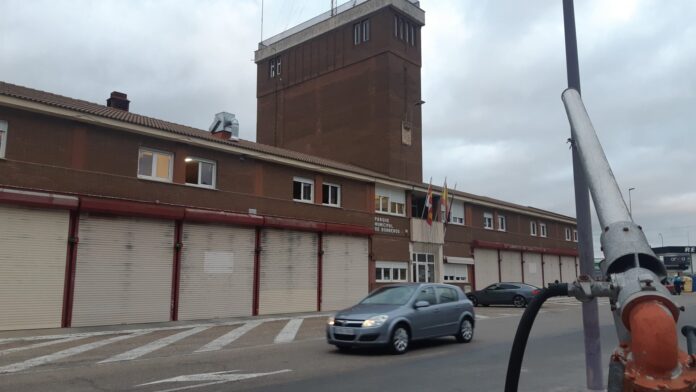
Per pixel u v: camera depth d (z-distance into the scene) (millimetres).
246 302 22969
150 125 20125
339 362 11172
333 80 41062
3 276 16516
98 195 18781
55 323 17484
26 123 17453
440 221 34406
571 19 7508
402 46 39250
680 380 1659
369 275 28719
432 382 9086
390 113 37531
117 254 19125
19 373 9875
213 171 22672
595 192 2047
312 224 25688
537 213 44906
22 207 17062
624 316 1791
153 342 14477
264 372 9984
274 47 45250
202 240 21703
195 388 8594
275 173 24812
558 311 26172
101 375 9672
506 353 12477
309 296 25547
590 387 7113
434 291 13922
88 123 18766
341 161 39594
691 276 53094
